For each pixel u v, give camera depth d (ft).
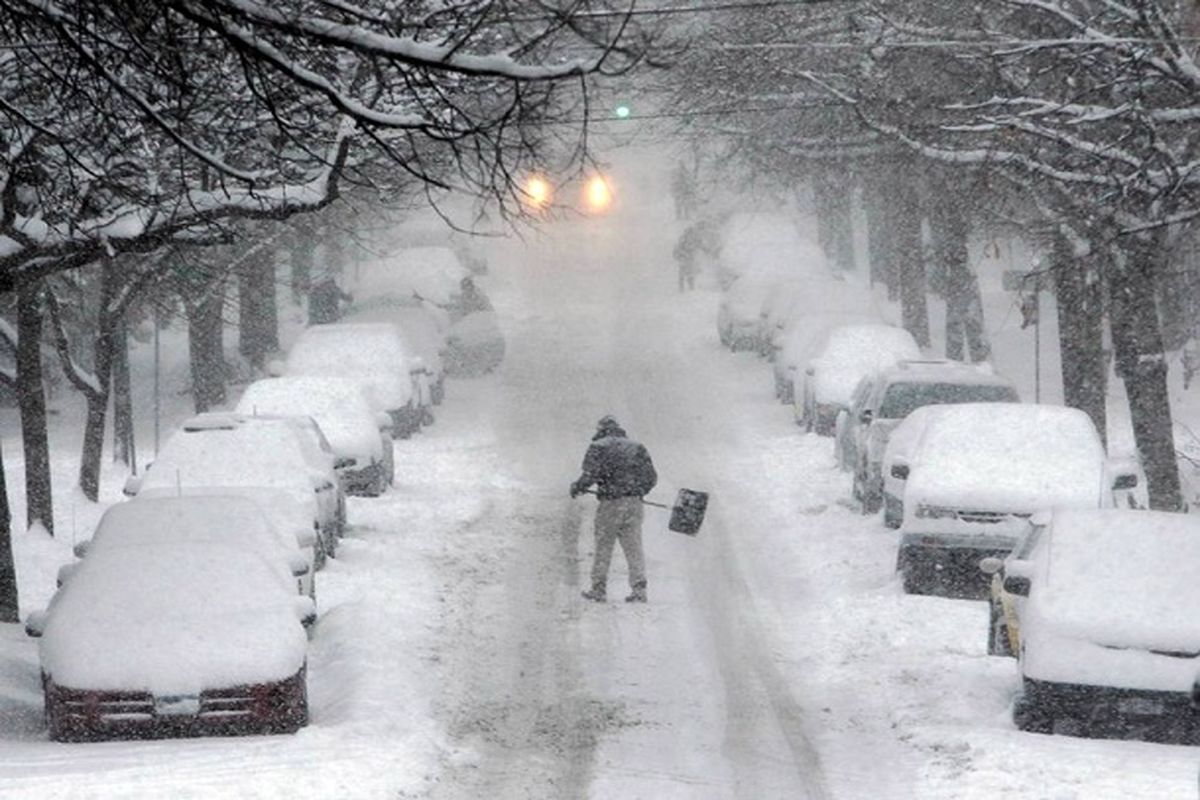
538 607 216.13
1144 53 231.30
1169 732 149.38
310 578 204.64
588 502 299.38
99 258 174.70
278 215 171.94
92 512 317.83
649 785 138.10
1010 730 149.28
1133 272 281.33
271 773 130.72
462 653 189.78
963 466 226.79
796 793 135.54
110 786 125.49
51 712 149.69
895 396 295.48
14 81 173.99
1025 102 242.58
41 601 247.29
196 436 248.93
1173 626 152.05
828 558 244.22
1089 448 229.66
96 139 173.68
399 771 135.33
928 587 220.23
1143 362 281.95
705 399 428.15
